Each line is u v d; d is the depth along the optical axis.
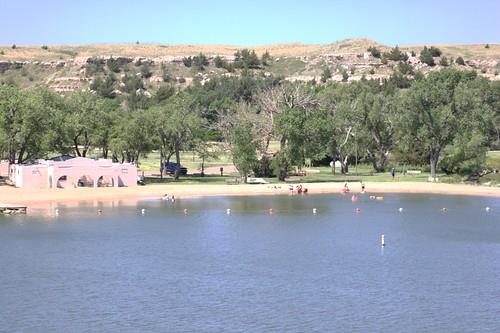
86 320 59.09
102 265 77.25
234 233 96.69
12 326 57.66
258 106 186.62
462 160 163.12
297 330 57.03
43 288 68.25
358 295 66.44
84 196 129.00
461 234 96.50
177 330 56.78
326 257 82.00
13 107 143.62
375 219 109.25
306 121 151.12
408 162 187.00
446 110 152.25
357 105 176.25
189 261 79.38
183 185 146.50
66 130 149.50
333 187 147.00
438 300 64.94
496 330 57.31
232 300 64.69
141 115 153.00
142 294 66.44
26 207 112.81
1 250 84.25
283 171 156.62
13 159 151.25
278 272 74.69
